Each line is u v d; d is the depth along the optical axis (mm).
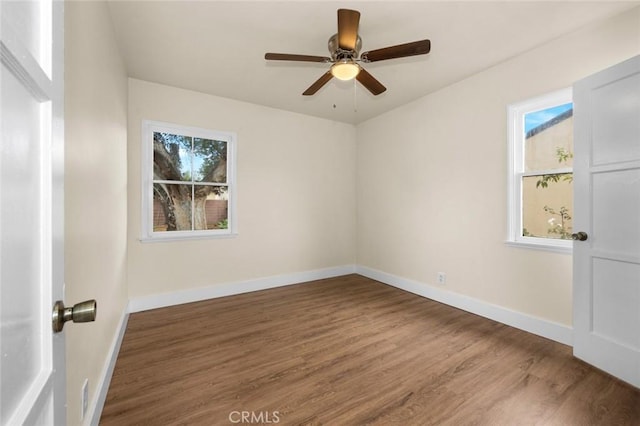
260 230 3688
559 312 2223
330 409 1502
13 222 430
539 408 1508
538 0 1815
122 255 2402
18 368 438
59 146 587
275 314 2814
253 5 1873
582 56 2090
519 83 2465
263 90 3219
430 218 3295
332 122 4285
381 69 2701
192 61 2580
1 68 389
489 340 2256
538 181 2432
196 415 1456
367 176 4262
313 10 1926
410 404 1538
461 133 2945
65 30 1035
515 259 2506
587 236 1904
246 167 3582
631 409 1493
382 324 2572
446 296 3096
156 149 3068
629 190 1693
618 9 1884
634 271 1678
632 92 1670
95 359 1419
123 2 1818
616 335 1758
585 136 1910
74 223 1105
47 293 531
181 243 3158
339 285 3857
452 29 2117
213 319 2689
